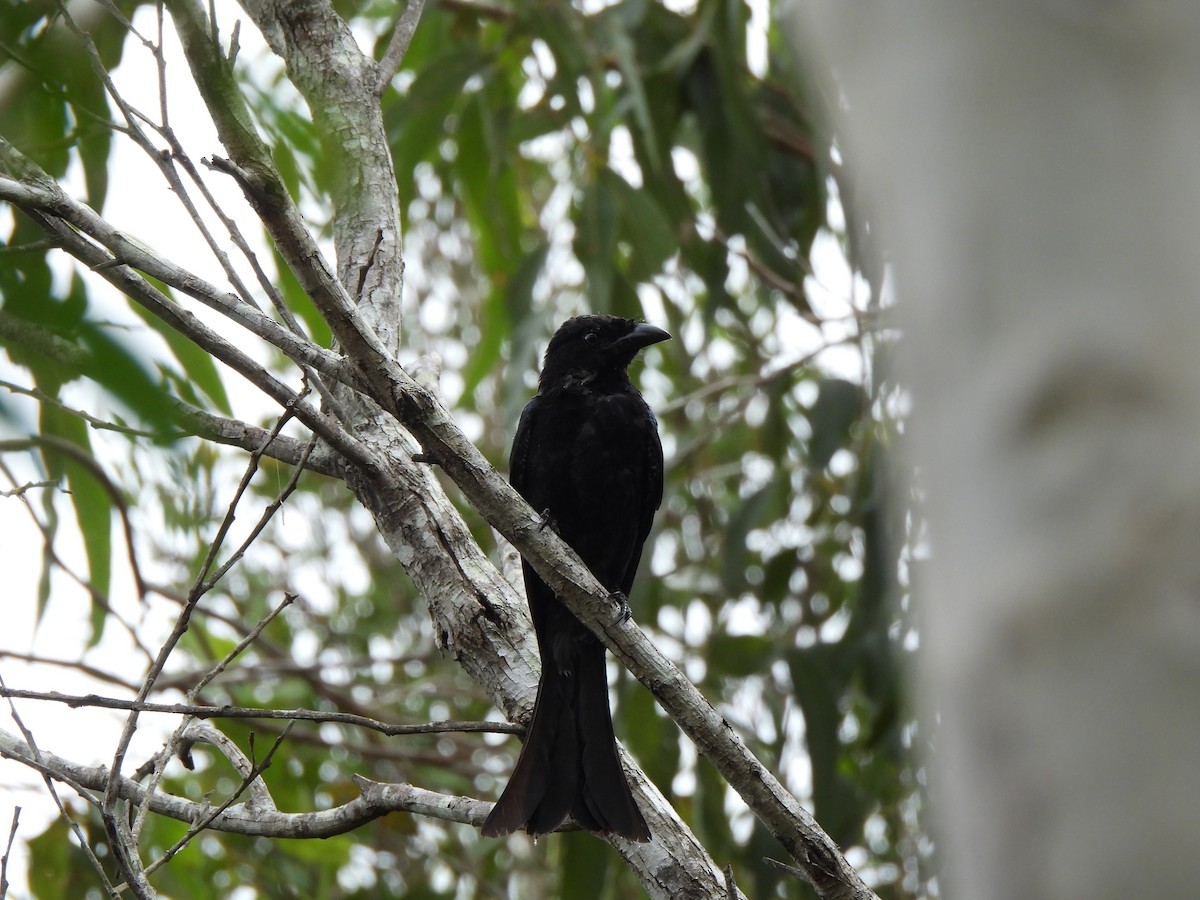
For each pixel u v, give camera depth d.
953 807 2.25
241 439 8.03
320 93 8.74
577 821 7.23
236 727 12.98
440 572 7.72
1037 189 2.19
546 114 14.54
